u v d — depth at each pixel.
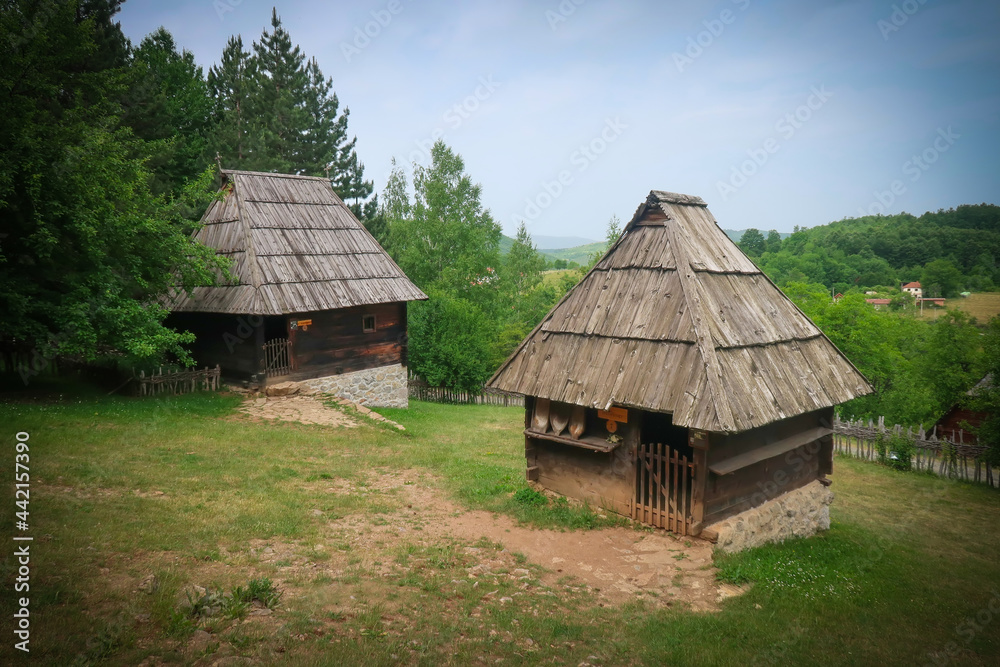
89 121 16.44
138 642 5.16
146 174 16.77
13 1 14.05
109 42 25.09
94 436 12.02
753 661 6.33
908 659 6.93
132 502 8.73
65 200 13.91
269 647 5.37
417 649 5.79
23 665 4.56
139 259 15.59
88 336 13.84
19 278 13.88
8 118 13.05
